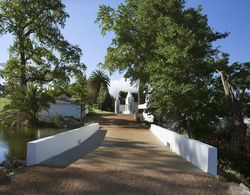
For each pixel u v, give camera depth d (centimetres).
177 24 2670
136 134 2669
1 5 4394
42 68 4716
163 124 3434
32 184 904
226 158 1584
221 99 2253
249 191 902
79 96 5150
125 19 3875
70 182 937
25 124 4159
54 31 4597
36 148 1159
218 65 2384
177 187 924
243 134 2047
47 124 4188
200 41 2508
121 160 1299
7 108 4172
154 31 3388
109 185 920
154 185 934
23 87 4238
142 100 5606
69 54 4650
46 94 4262
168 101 2333
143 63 3694
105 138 2228
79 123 4356
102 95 8331
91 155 1406
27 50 4591
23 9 4425
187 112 2269
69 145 1628
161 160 1327
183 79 2294
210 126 2420
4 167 1220
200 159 1176
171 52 2331
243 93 2200
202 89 2286
